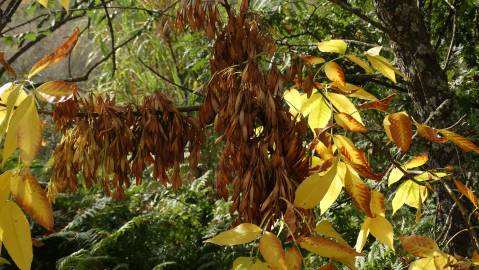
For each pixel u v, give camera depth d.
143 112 1.91
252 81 1.80
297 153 1.80
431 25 4.32
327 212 3.84
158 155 1.91
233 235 1.55
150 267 6.38
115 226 6.88
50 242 6.55
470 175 2.51
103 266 6.14
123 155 1.89
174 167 1.93
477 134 3.05
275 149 1.78
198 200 7.01
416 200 2.14
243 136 1.79
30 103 1.49
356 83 3.41
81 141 1.88
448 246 2.62
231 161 1.83
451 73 4.18
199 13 1.98
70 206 7.12
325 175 1.67
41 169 7.14
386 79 3.85
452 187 2.55
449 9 4.15
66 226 6.55
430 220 3.66
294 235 1.66
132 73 7.80
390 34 2.49
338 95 1.92
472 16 4.13
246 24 1.98
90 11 5.07
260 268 1.54
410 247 1.73
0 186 1.50
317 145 1.89
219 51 2.00
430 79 2.59
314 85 1.86
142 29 4.46
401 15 2.54
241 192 1.81
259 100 1.80
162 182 1.94
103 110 1.88
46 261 6.50
